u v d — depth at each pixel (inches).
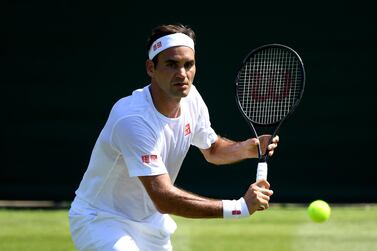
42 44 1606.8
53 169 1615.4
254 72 759.1
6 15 1604.3
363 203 1594.5
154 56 618.8
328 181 1596.9
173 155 647.8
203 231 1322.6
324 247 1184.2
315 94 1589.6
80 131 1611.7
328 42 1585.9
